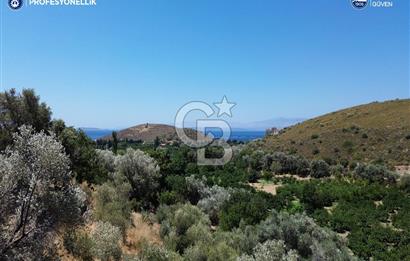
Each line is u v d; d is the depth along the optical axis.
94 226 15.47
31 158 7.56
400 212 38.69
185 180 35.78
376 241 29.42
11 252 6.97
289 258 14.77
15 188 7.45
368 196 47.03
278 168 70.25
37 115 21.19
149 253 15.05
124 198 25.77
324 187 51.59
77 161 23.30
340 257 20.98
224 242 18.64
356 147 88.50
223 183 47.78
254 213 28.78
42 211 7.71
